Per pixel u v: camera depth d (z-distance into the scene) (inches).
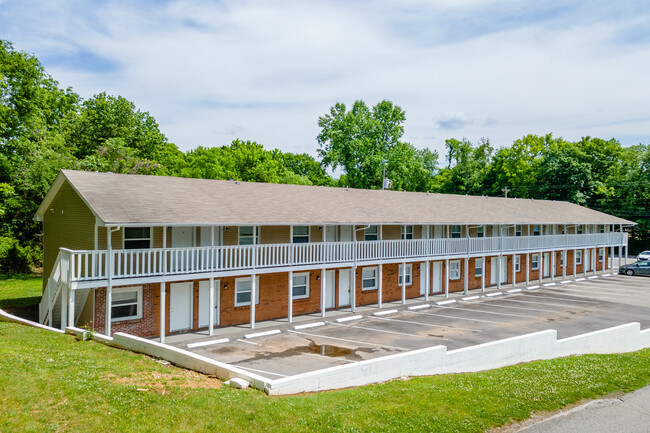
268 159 2353.6
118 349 522.0
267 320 864.9
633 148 2716.5
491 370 546.6
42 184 1370.6
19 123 1496.1
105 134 1870.1
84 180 763.4
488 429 369.1
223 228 820.6
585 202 2418.8
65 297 649.6
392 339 731.4
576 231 1573.6
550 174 2493.8
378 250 979.3
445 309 996.6
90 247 713.6
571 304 1065.5
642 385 500.7
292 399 389.1
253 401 372.8
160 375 424.2
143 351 511.5
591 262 1729.8
